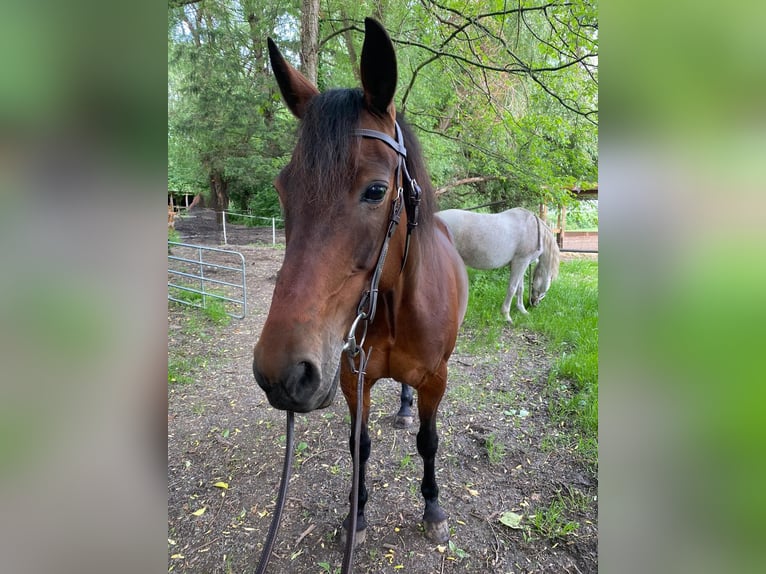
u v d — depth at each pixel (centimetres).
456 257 248
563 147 525
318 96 122
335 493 244
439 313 177
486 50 490
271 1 753
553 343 465
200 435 306
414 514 225
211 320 566
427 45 496
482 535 211
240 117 1024
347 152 111
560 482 248
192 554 204
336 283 113
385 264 135
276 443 295
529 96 523
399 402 348
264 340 108
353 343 127
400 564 196
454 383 378
